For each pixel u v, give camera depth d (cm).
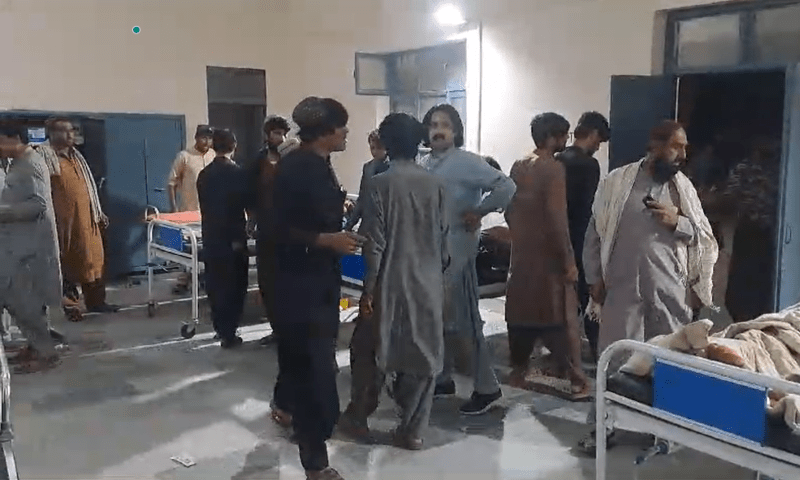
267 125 279
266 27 383
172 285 509
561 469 249
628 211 237
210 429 280
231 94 402
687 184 237
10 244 342
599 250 253
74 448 263
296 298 220
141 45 427
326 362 229
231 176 361
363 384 271
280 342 229
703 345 178
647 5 325
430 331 252
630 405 179
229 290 378
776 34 300
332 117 208
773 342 193
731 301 316
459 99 365
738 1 308
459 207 269
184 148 461
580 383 311
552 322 314
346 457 257
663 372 171
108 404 304
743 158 307
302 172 209
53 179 414
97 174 460
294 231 212
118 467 248
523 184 302
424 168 243
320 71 372
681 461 253
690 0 318
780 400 156
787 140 292
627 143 325
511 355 331
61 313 425
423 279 247
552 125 291
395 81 371
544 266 309
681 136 232
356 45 368
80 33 424
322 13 371
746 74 301
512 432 280
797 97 291
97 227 440
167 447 264
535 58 348
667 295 235
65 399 312
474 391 295
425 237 245
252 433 275
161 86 432
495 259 337
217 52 409
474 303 286
